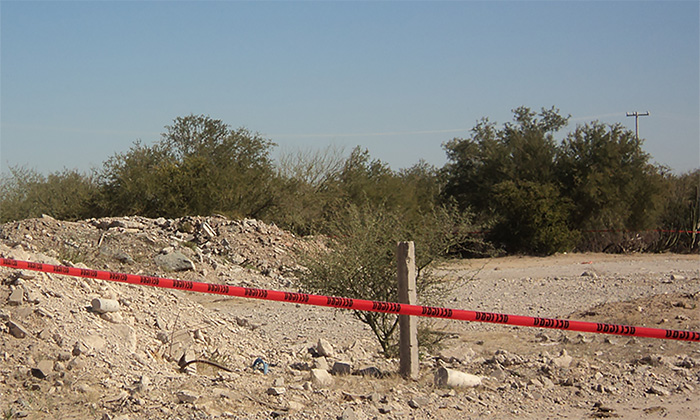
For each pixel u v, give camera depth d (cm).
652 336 666
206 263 2033
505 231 3300
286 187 3303
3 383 655
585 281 1992
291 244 2308
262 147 3706
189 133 3716
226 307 1569
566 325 663
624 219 3391
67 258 1750
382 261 947
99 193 3341
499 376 823
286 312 1490
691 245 3300
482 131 4128
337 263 941
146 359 812
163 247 2053
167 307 1045
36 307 798
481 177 3666
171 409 619
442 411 664
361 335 1212
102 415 598
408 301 788
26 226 2070
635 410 680
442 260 979
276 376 777
